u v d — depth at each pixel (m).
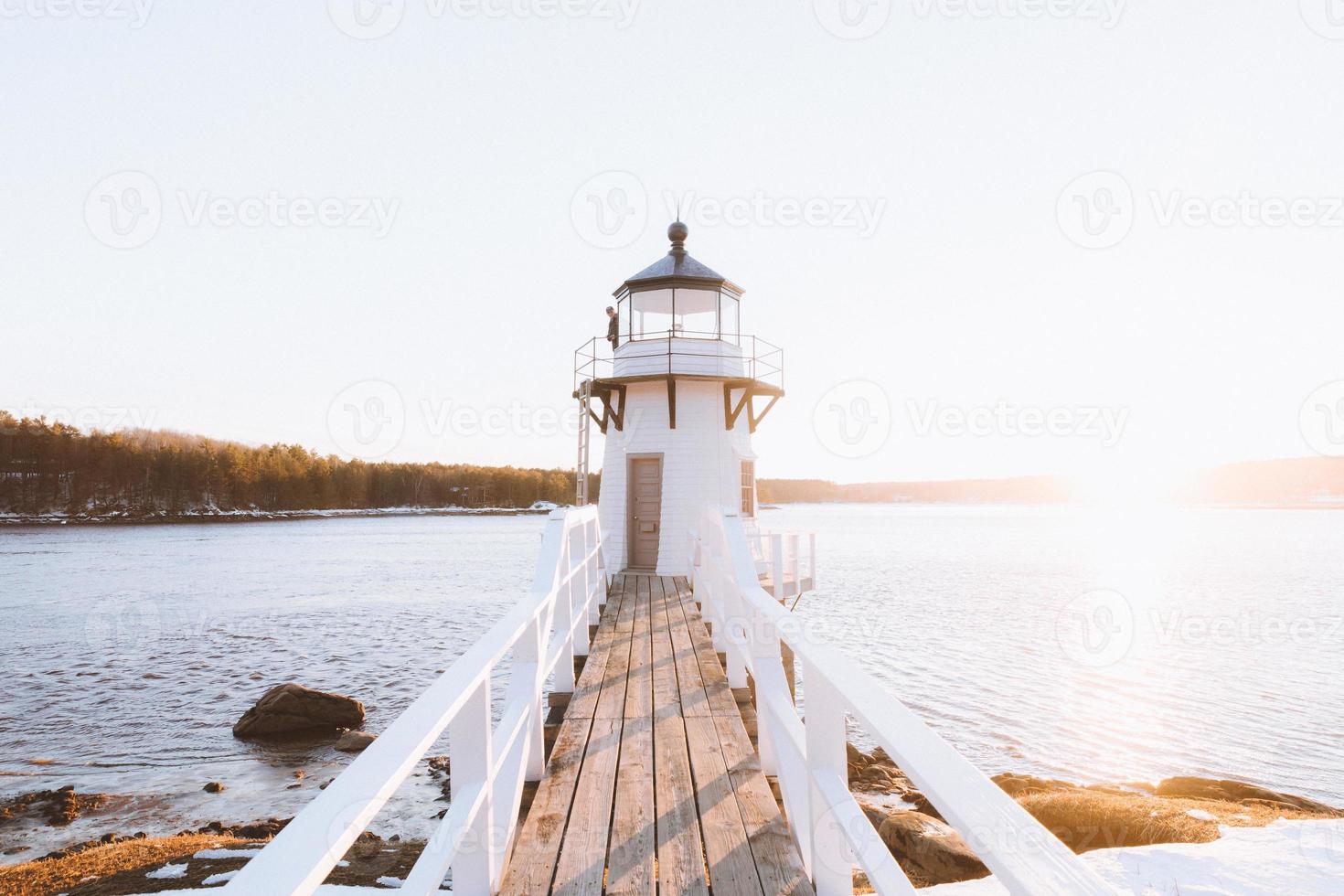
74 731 18.33
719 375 15.13
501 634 3.40
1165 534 117.19
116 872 8.96
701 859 3.37
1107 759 16.89
